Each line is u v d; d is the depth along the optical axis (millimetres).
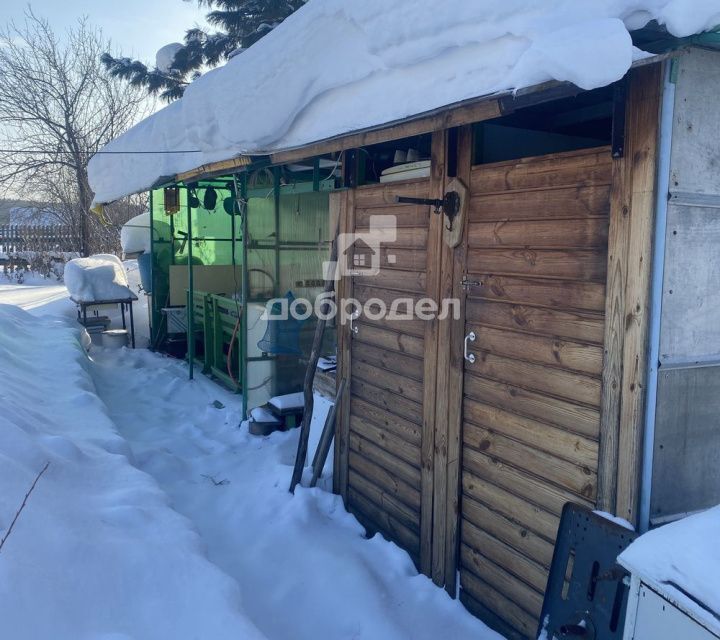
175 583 2469
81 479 3227
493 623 2734
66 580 2242
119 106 16594
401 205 3260
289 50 3135
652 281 1996
